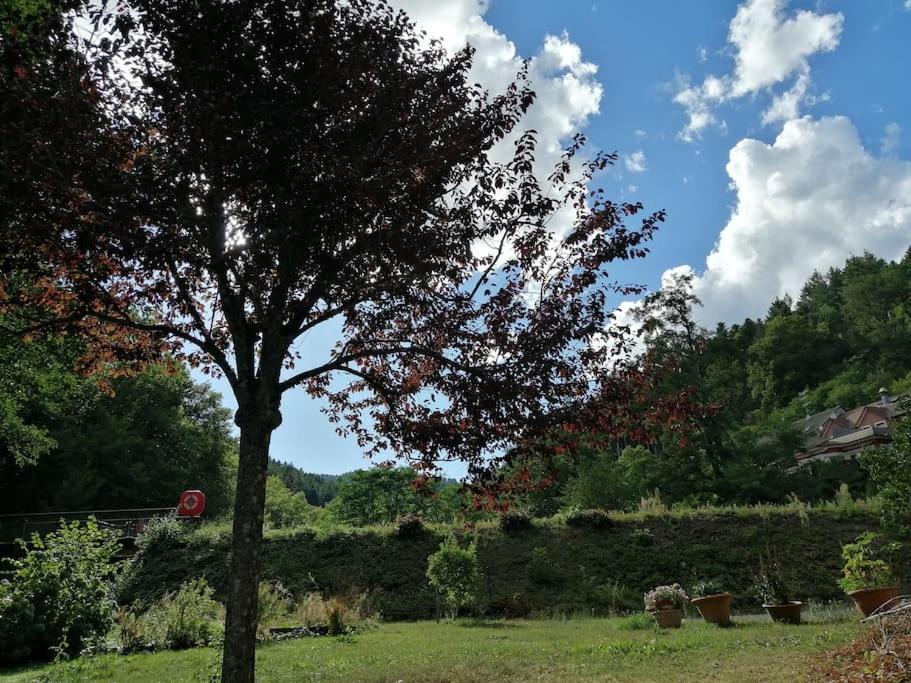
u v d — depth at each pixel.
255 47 5.11
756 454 30.88
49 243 4.82
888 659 5.68
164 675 8.29
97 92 4.84
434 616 17.06
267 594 13.23
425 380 6.43
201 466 47.94
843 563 18.34
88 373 6.50
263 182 5.09
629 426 6.09
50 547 12.24
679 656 7.73
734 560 19.02
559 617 15.73
